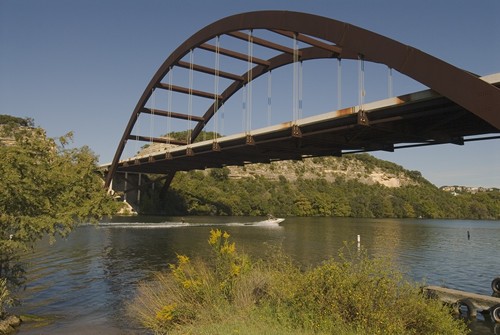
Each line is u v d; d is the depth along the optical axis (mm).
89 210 12914
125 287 17625
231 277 10414
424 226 88875
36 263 24594
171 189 98812
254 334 7199
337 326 7391
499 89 14594
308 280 8602
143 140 68875
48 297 15734
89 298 15523
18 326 11883
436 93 17391
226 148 34406
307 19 25453
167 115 65250
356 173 185250
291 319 7906
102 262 25344
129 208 88312
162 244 36344
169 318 9609
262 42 38125
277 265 11156
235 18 36688
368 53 20281
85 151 13812
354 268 8781
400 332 7215
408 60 18016
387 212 138375
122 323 12000
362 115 20859
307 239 45719
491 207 173625
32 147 12266
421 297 8352
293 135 25859
